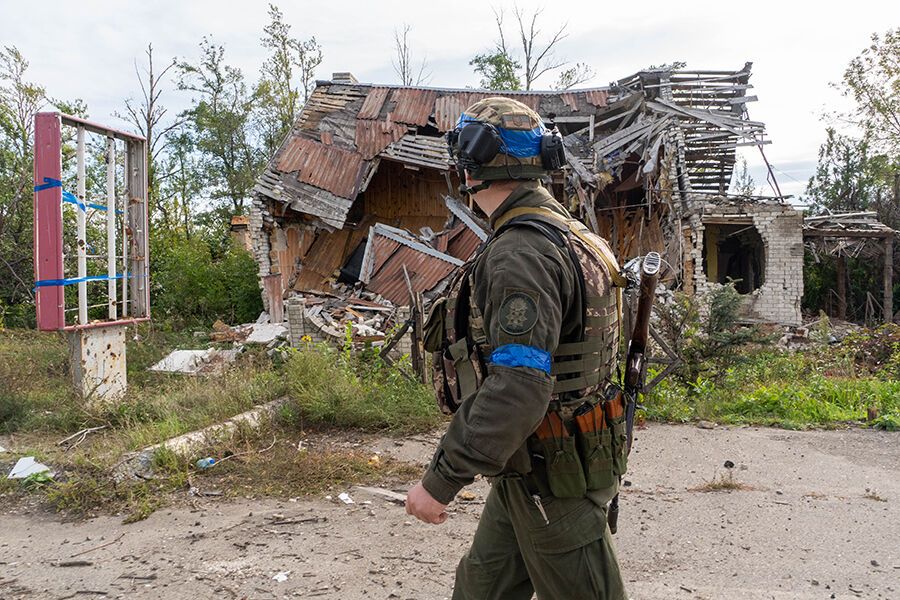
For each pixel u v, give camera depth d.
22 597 2.86
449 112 16.11
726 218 15.36
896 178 23.00
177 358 9.79
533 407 1.40
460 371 1.66
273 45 28.88
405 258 13.42
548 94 16.58
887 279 16.77
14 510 3.92
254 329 12.89
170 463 4.45
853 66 24.05
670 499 4.06
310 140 15.86
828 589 2.91
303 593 2.86
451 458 1.44
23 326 14.41
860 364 11.05
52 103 17.83
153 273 16.44
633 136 15.62
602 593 1.62
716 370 7.95
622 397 1.75
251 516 3.76
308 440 5.36
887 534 3.52
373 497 4.09
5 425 5.78
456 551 3.29
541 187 1.76
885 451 5.09
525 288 1.45
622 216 16.84
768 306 15.34
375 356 7.27
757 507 3.92
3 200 16.25
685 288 14.81
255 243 15.35
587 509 1.64
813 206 25.22
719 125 15.28
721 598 2.83
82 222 6.61
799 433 5.64
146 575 3.05
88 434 5.61
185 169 30.75
